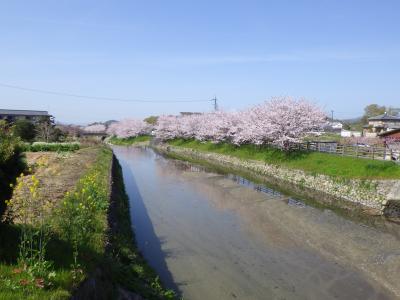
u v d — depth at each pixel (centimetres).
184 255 1446
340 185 2559
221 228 1816
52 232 810
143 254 1428
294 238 1672
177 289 1146
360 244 1596
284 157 3578
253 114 4416
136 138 9862
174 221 1925
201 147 5922
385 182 2250
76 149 4044
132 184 3062
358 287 1203
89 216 1005
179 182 3167
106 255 816
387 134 4159
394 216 2080
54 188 1524
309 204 2336
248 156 4250
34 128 5103
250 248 1542
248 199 2473
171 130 7656
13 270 583
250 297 1120
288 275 1285
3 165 704
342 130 7481
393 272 1314
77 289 578
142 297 822
